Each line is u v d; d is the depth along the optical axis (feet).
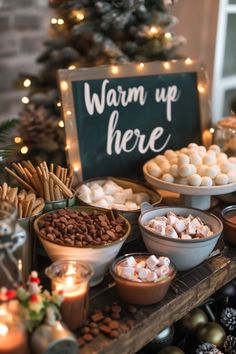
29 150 3.84
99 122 3.20
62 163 3.80
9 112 5.57
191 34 5.62
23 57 5.50
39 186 2.66
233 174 2.97
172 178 2.96
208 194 2.89
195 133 3.67
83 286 2.10
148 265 2.35
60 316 1.98
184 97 3.59
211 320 3.03
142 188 3.12
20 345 1.84
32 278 1.98
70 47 3.97
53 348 1.82
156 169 3.03
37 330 1.86
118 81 3.26
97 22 3.63
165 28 3.81
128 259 2.37
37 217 2.46
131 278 2.26
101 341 2.10
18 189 2.76
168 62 3.49
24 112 4.12
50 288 2.38
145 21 3.69
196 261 2.55
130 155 3.37
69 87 3.05
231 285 3.07
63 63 4.05
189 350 2.85
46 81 4.20
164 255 2.50
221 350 2.78
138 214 2.76
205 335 2.74
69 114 3.06
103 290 2.42
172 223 2.64
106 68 3.20
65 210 2.58
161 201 2.99
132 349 2.23
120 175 3.34
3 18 5.14
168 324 2.40
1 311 1.84
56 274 2.13
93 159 3.20
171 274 2.30
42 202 2.58
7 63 5.37
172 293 2.42
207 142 3.69
